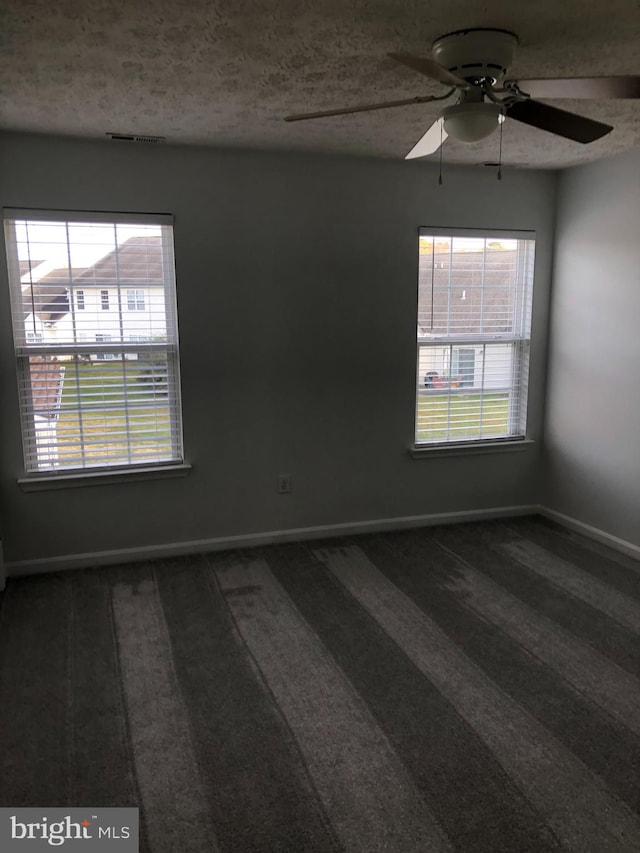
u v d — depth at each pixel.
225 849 1.75
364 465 4.20
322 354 3.98
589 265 4.05
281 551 3.96
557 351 4.39
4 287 3.34
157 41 2.12
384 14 1.96
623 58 2.33
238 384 3.85
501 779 2.02
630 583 3.48
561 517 4.44
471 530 4.33
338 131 3.25
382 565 3.74
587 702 2.42
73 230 3.43
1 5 1.84
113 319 3.57
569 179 4.17
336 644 2.85
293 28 2.04
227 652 2.79
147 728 2.28
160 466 3.78
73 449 3.62
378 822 1.85
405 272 4.06
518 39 2.15
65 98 2.69
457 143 3.48
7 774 2.05
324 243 3.87
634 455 3.80
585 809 1.89
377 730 2.26
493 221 4.19
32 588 3.43
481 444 4.42
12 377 3.42
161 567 3.71
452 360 4.30
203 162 3.58
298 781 2.02
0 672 2.64
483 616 3.11
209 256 3.67
